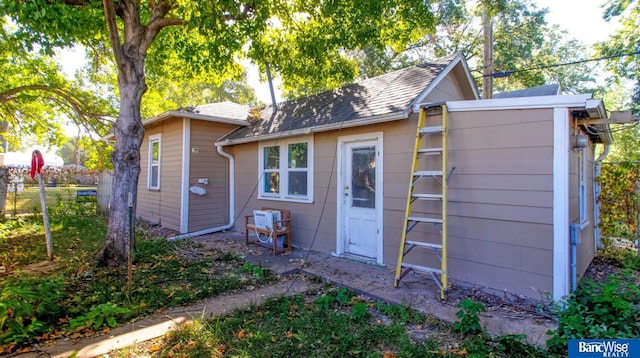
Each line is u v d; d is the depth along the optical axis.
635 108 13.83
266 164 8.05
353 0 6.66
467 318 3.12
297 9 7.32
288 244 6.72
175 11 6.85
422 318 3.47
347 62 10.18
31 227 8.69
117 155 5.47
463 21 15.12
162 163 9.59
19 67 9.32
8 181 10.66
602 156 6.75
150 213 10.26
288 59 9.34
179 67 9.20
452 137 4.59
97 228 8.53
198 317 3.50
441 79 6.22
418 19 7.23
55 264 5.40
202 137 8.80
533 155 3.93
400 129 5.26
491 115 4.25
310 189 6.80
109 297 3.93
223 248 6.83
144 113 11.68
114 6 5.38
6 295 3.11
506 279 4.11
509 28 14.91
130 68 5.51
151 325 3.31
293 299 4.07
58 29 5.23
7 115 9.95
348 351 2.81
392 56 16.91
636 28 12.67
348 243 6.17
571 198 4.19
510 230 4.09
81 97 9.87
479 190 4.35
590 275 5.32
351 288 4.42
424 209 4.95
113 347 2.85
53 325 3.22
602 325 2.91
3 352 2.70
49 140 11.64
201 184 8.73
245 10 6.12
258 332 3.13
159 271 5.05
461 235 4.51
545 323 3.39
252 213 8.37
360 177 5.96
